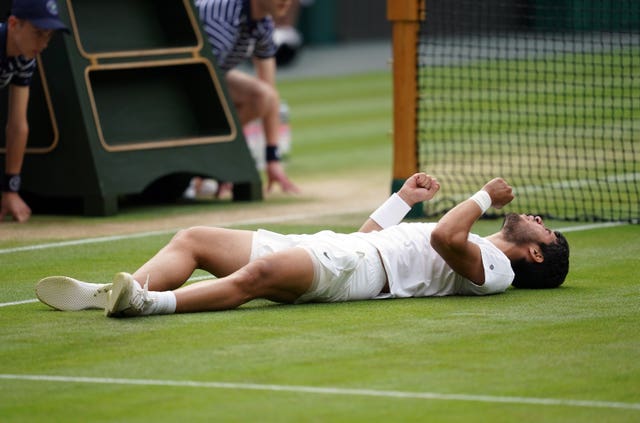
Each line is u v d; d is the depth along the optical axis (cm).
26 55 2233
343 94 6319
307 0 8844
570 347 1536
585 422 1247
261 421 1252
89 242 2438
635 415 1269
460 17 7406
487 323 1664
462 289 1838
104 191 2781
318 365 1454
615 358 1485
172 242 1753
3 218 2738
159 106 3005
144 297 1664
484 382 1384
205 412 1284
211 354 1502
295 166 3878
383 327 1638
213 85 3023
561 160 3756
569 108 4878
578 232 2531
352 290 1780
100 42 2914
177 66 3044
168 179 3084
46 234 2545
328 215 2817
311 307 1759
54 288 1736
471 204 1759
